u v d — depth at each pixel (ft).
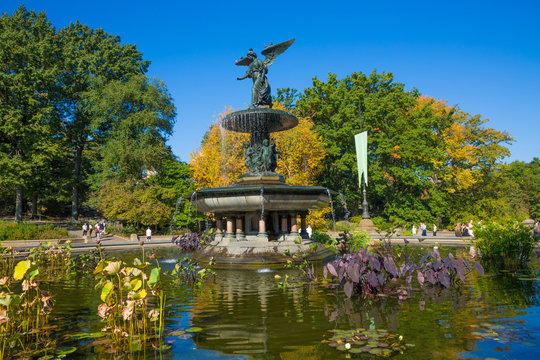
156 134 127.65
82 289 24.79
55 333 14.48
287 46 45.68
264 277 28.48
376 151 110.32
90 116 136.26
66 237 88.63
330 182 128.57
